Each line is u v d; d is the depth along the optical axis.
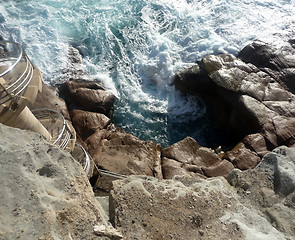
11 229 3.12
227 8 19.11
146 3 19.89
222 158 11.94
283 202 4.78
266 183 5.21
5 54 7.71
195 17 18.77
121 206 4.51
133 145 12.02
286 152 5.57
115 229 3.84
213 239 4.11
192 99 15.35
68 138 7.55
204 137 14.34
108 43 17.73
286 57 14.93
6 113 5.65
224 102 13.93
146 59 16.88
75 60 16.44
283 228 4.39
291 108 12.95
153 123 14.79
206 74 14.28
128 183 4.95
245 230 4.21
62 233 3.31
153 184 4.99
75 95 14.08
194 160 11.63
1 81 5.75
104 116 13.43
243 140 12.29
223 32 17.56
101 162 10.94
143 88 16.05
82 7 19.53
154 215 4.43
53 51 16.69
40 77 6.71
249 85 13.63
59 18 18.66
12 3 19.12
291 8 18.80
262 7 19.06
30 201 3.38
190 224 4.35
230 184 5.54
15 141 4.04
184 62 16.34
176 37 17.80
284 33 16.73
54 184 3.80
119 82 16.03
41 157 3.98
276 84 13.93
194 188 5.04
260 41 15.80
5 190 3.42
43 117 8.77
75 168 4.18
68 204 3.60
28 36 17.39
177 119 15.00
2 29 17.61
